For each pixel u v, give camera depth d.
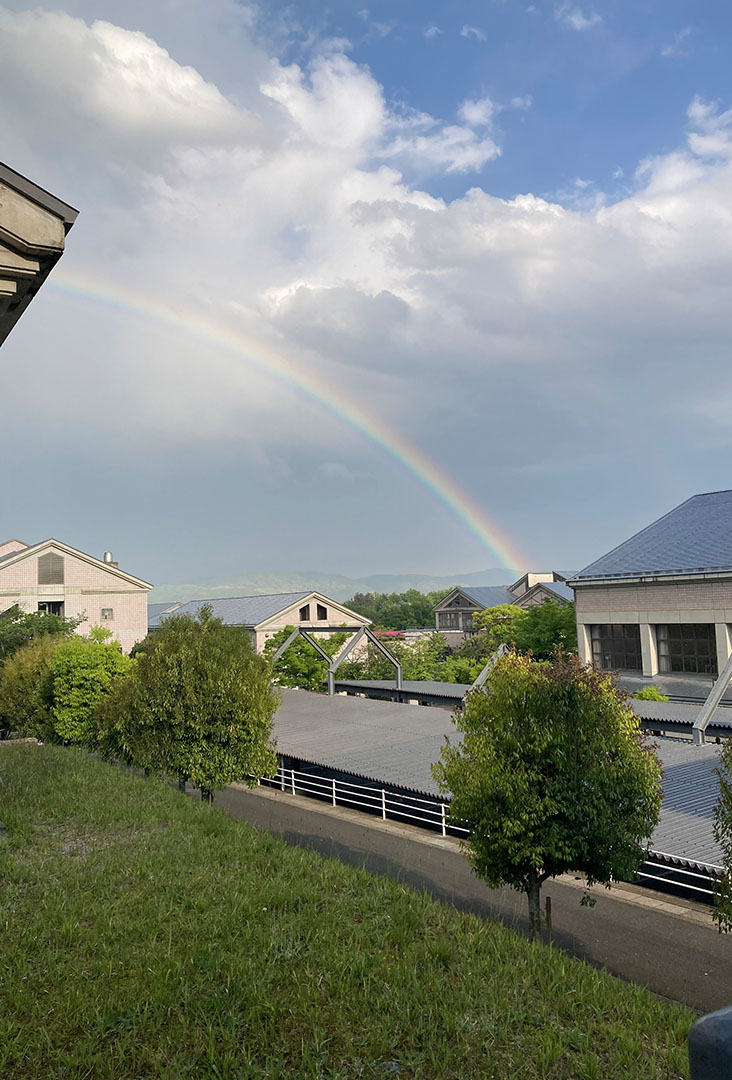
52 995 5.70
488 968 6.54
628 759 10.44
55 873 8.74
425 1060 5.03
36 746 23.03
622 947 11.45
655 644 33.72
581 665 11.37
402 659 49.88
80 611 55.44
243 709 17.36
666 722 23.02
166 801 13.12
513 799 10.24
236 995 5.67
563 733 10.30
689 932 11.99
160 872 8.73
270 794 22.95
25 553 53.72
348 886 8.58
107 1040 5.14
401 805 18.78
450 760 11.30
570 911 12.99
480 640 54.81
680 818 14.39
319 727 26.03
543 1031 5.51
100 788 13.93
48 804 12.34
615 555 37.28
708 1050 1.90
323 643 50.38
